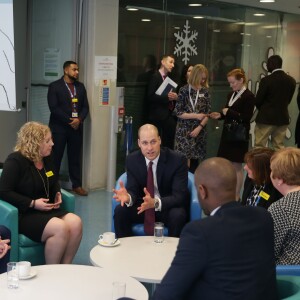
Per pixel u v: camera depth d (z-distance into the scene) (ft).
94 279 8.49
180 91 20.35
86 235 15.90
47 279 8.43
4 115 21.70
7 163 12.16
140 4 22.82
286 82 23.20
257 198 10.71
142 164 12.84
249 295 6.08
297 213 8.59
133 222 12.74
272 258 6.47
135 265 9.41
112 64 21.53
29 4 21.81
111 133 21.66
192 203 12.69
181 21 24.84
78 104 20.44
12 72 13.60
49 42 21.62
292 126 33.58
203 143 20.48
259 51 30.09
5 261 10.77
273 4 27.94
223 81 27.81
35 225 11.84
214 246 6.07
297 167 8.68
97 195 20.99
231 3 27.37
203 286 6.11
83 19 20.86
